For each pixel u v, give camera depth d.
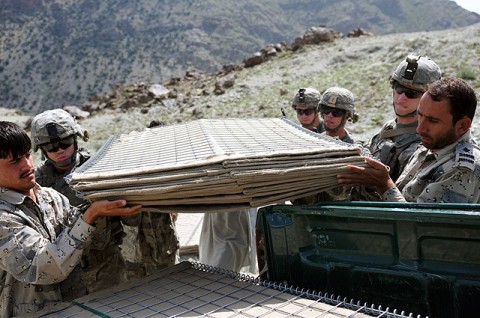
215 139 2.43
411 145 3.46
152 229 3.18
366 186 2.45
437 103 2.52
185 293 2.18
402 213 1.88
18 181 2.48
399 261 1.97
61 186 3.83
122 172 2.22
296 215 2.22
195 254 5.65
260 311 1.93
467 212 1.75
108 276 2.98
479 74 16.12
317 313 1.88
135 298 2.16
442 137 2.57
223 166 2.03
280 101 18.81
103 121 21.50
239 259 3.58
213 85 23.98
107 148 2.96
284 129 2.89
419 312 1.93
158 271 2.51
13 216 2.42
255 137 2.59
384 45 22.14
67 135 3.75
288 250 2.28
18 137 2.40
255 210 3.86
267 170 2.07
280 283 2.25
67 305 2.16
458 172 2.48
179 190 2.06
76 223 2.29
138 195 2.14
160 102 23.14
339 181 2.36
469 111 2.52
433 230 1.86
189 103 21.78
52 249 2.28
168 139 2.79
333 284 2.15
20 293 2.53
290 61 24.27
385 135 3.65
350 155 2.41
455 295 1.84
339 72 20.42
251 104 19.38
